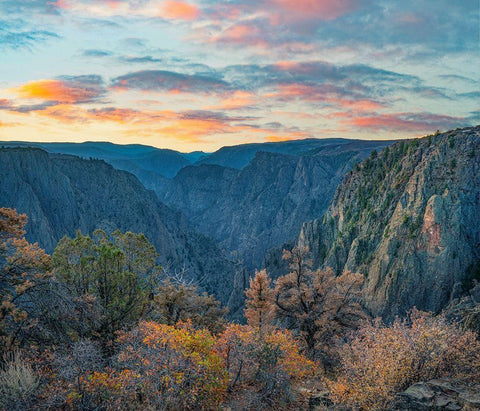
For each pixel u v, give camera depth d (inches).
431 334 375.2
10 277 523.8
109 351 583.5
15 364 382.3
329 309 1049.5
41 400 333.7
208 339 436.1
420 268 2571.4
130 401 338.3
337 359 775.7
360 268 3176.7
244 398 402.9
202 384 370.0
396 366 360.2
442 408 305.3
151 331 420.8
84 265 719.7
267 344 465.1
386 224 3277.6
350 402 354.9
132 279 759.7
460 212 2551.7
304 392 447.8
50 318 519.5
